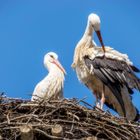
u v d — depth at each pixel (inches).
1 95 520.4
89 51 643.5
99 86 636.1
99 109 524.4
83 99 520.4
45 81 644.7
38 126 481.1
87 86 649.6
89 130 498.0
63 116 505.7
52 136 474.6
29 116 494.6
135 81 627.2
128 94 624.1
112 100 632.4
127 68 636.1
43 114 502.9
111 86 623.2
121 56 644.1
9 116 500.4
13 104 515.8
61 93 655.8
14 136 478.9
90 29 656.4
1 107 511.2
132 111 622.5
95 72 629.9
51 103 514.9
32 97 600.4
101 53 639.8
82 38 657.6
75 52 650.8
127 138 499.2
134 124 520.1
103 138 500.4
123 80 626.2
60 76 655.8
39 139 487.2
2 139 478.3
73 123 497.7
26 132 466.6
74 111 510.6
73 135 487.8
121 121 516.7
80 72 644.7
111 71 629.9
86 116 510.0
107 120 508.7
